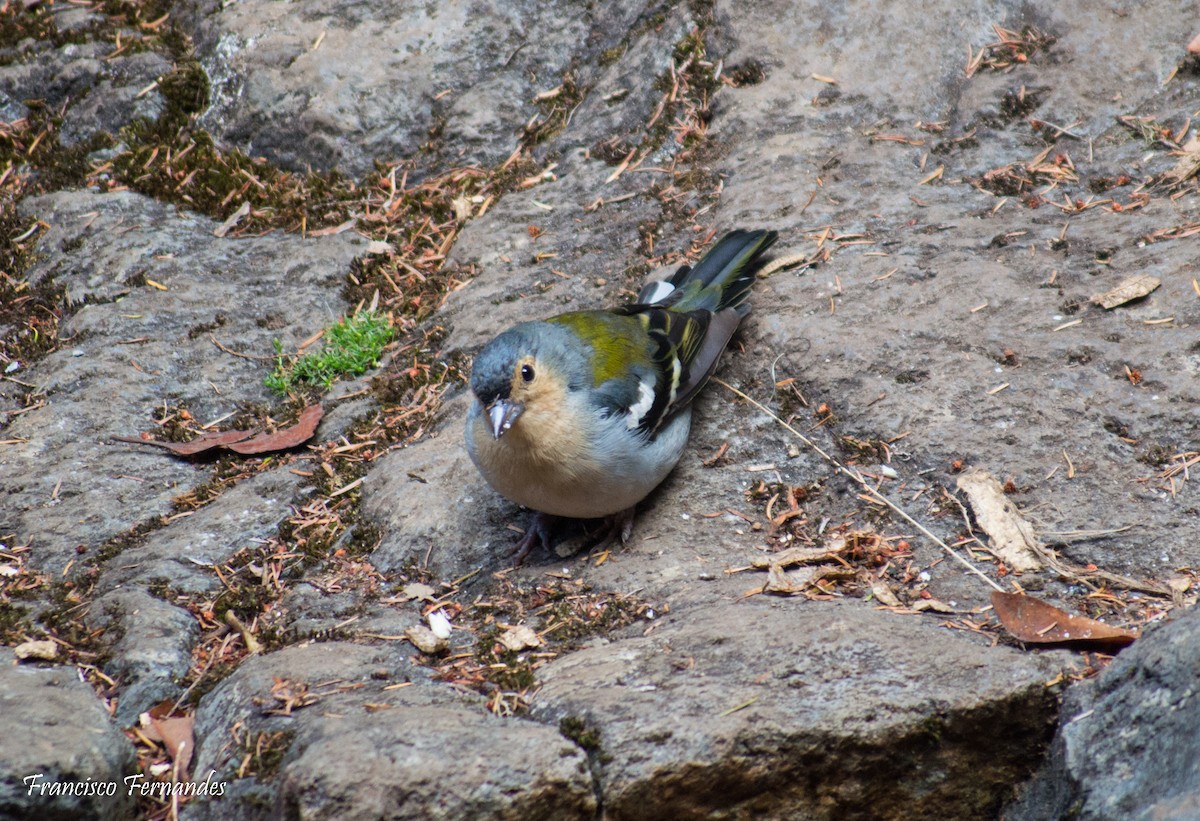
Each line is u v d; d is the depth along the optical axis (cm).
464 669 798
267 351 1211
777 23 1394
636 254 1253
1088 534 843
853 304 1082
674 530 930
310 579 932
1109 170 1198
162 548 962
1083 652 742
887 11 1373
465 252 1303
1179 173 1162
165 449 1093
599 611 852
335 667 787
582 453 847
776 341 1057
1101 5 1312
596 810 668
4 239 1353
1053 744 704
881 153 1274
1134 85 1257
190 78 1498
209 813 700
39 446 1086
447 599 898
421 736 664
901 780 715
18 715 709
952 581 833
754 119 1341
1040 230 1141
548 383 837
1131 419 920
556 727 695
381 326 1213
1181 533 831
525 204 1352
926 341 1026
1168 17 1283
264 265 1316
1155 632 688
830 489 945
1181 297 1015
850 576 851
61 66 1524
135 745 766
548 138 1429
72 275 1298
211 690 800
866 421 968
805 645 744
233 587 923
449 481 1005
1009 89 1291
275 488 1034
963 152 1263
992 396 961
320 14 1512
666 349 941
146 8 1612
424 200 1387
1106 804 633
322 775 633
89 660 843
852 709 694
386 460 1051
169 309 1241
